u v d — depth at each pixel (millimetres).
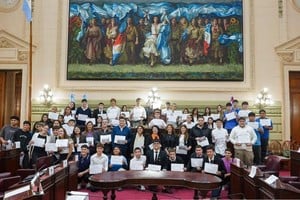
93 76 12547
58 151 8211
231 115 10094
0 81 12805
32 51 12469
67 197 4281
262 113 10312
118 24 12680
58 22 12688
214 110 12258
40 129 8422
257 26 12539
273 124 12172
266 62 12422
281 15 12516
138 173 6531
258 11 12578
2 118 12711
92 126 9188
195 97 12383
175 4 12703
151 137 8859
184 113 10781
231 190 6730
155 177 6113
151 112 11203
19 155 7836
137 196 7402
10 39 12469
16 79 12852
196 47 12547
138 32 12641
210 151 7770
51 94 12367
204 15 12641
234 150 8672
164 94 12422
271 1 12578
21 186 4207
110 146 8969
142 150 8625
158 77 12477
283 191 4008
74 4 12766
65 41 12672
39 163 6809
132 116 10922
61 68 12594
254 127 9500
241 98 12344
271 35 12492
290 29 12477
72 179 6379
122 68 12539
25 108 12367
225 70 12445
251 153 8477
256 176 4883
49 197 4625
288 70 12328
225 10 12633
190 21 12641
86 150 8195
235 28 12570
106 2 12758
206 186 5746
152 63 12523
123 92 12469
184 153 8688
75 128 9016
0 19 12703
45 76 12547
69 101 12422
